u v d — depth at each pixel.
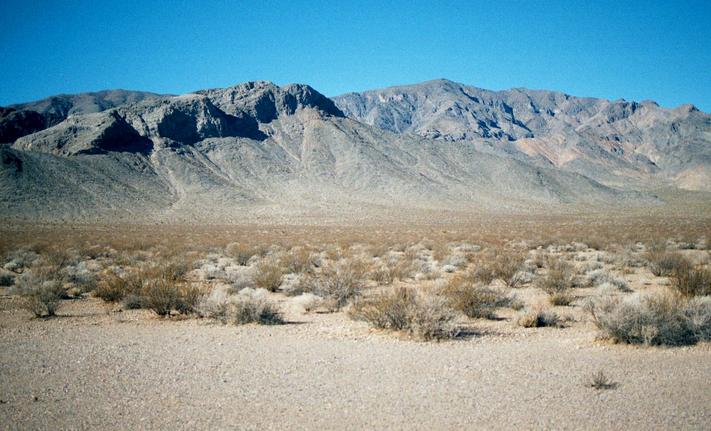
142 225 101.50
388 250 39.84
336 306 16.45
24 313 15.89
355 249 41.06
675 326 11.27
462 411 7.38
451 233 65.12
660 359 9.97
